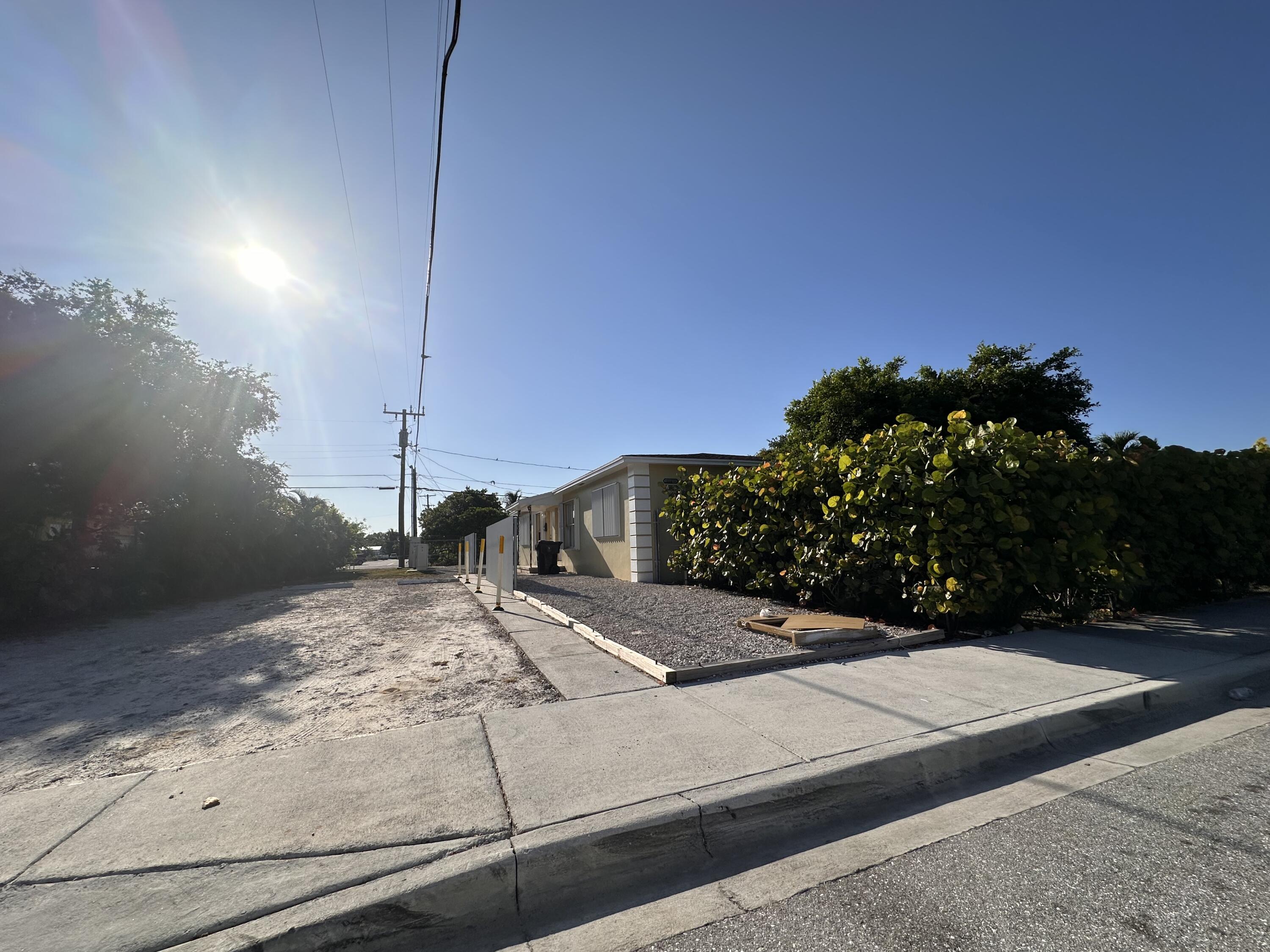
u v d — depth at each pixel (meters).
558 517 23.05
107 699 5.55
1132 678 5.21
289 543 20.97
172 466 14.37
